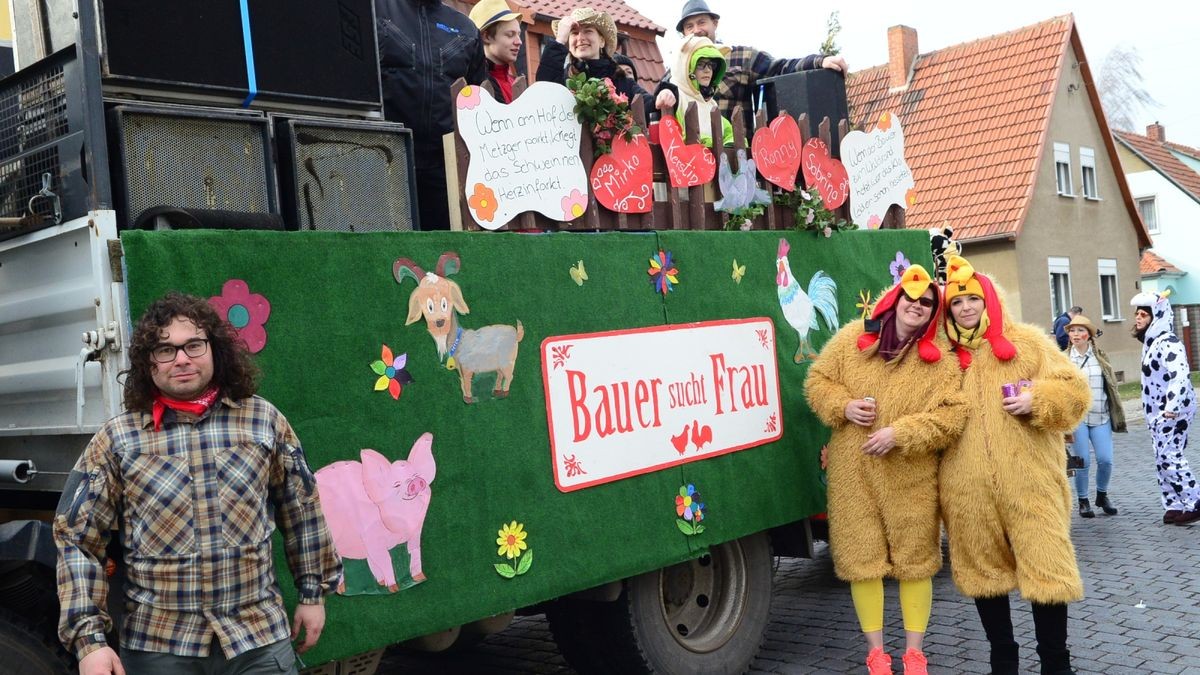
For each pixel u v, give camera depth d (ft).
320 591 9.72
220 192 11.38
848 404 15.34
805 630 19.54
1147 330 28.32
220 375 9.34
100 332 9.93
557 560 13.51
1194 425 49.67
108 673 8.49
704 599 16.72
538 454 13.42
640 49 46.01
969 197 75.61
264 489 9.35
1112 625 18.65
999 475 14.60
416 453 12.09
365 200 12.67
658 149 16.01
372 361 11.73
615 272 14.70
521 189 13.75
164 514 8.87
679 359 15.53
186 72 11.28
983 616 15.37
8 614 9.84
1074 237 82.94
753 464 16.69
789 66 20.68
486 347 12.92
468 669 18.16
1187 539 25.59
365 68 13.08
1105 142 87.61
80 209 10.30
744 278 16.88
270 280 10.90
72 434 10.86
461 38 16.38
